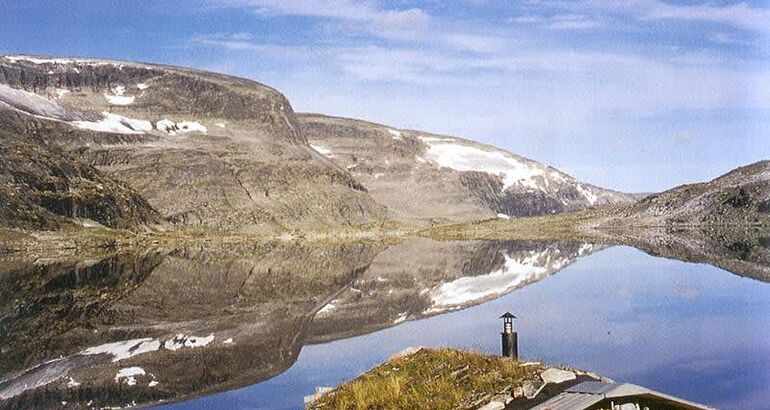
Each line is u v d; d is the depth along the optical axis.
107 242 171.50
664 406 23.55
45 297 77.56
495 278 92.12
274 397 39.75
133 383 43.75
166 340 55.62
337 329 59.81
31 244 156.50
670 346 44.12
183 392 42.00
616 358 40.81
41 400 40.69
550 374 27.06
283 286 89.62
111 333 58.12
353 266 117.75
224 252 158.00
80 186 189.38
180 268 114.69
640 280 79.88
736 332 48.31
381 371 30.67
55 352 51.44
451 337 51.38
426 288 85.06
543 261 114.88
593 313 58.09
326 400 29.17
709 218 189.38
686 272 86.75
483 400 25.95
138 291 83.69
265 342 54.84
